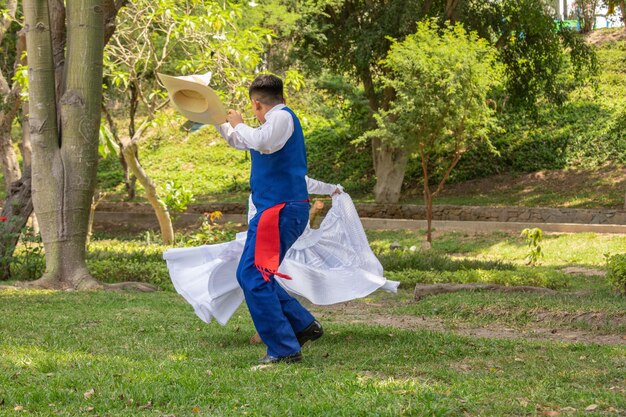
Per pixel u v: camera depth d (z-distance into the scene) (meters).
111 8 13.54
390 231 27.30
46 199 12.70
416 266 17.14
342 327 8.10
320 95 33.31
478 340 7.29
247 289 5.97
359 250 6.87
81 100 12.68
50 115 12.72
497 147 35.41
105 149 15.20
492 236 25.23
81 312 9.53
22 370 5.55
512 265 17.34
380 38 28.05
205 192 37.12
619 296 11.63
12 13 21.08
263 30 18.80
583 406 4.70
